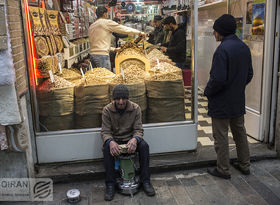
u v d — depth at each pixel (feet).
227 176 10.00
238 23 13.20
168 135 10.96
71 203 9.00
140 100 10.79
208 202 8.84
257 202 8.77
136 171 10.21
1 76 7.55
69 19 13.29
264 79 11.63
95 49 12.96
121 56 11.48
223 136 9.70
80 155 10.64
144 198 9.15
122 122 9.73
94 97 10.62
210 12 18.35
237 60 9.02
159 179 10.16
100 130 10.54
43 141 10.34
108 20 12.84
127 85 10.58
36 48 10.19
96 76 11.10
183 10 11.10
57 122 10.53
